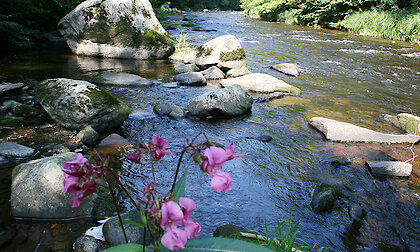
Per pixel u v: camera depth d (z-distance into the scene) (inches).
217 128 180.7
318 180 133.5
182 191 60.2
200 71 301.6
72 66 298.8
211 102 194.4
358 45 509.7
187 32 553.9
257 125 187.8
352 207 113.8
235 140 166.4
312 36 598.5
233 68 312.7
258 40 512.1
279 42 502.0
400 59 406.0
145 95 227.3
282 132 179.8
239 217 107.7
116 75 256.1
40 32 399.2
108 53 349.1
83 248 86.6
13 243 88.9
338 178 135.6
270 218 108.3
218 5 1718.8
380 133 175.9
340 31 721.0
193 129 177.3
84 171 48.5
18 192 102.4
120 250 55.5
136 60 346.0
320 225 106.4
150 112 195.8
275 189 125.6
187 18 800.3
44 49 374.0
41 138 152.4
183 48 392.8
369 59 398.0
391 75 322.3
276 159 149.5
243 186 126.2
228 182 49.5
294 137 173.9
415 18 604.7
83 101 160.7
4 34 347.9
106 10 344.2
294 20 863.7
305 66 346.3
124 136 163.5
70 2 427.8
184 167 136.6
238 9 1835.6
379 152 160.7
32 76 253.6
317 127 184.2
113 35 344.5
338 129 174.1
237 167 140.3
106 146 151.0
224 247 53.7
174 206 46.1
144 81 252.2
